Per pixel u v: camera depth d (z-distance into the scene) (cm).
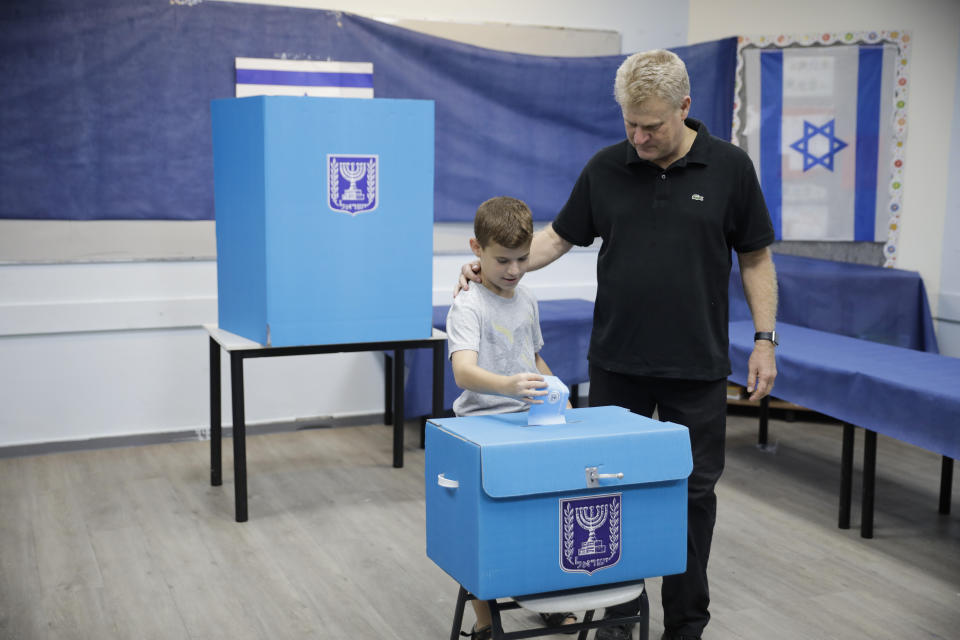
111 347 414
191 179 415
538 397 181
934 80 455
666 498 180
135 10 396
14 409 402
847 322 461
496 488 162
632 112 196
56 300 402
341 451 409
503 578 168
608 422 186
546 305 454
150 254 414
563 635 239
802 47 471
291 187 298
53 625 239
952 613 253
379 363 464
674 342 212
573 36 475
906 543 306
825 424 466
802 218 481
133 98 401
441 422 186
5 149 385
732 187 208
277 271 301
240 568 278
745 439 436
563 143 476
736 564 287
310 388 454
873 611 254
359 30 429
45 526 311
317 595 260
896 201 468
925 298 456
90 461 388
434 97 447
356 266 313
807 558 292
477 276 214
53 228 397
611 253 218
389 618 246
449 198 458
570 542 172
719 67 479
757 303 218
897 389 286
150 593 260
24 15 380
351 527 315
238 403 312
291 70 421
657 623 245
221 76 412
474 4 455
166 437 423
